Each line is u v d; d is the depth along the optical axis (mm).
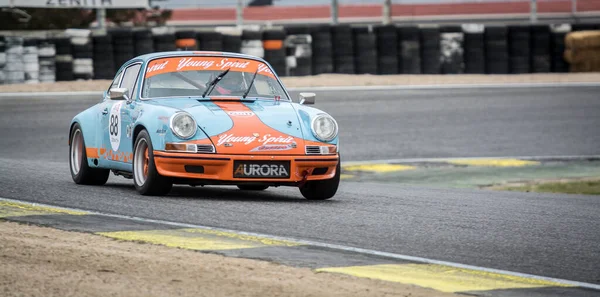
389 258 18812
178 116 26562
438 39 92188
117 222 22391
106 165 30672
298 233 21594
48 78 83562
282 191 32281
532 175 48656
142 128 28125
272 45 88062
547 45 95000
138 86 29484
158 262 17234
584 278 17547
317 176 27453
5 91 77938
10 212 23594
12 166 38719
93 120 31750
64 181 33156
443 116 70062
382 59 91250
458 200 30109
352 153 55844
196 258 17797
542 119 69438
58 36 83875
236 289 15086
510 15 172125
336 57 90938
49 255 17641
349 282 16078
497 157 55000
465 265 18297
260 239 20453
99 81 84188
